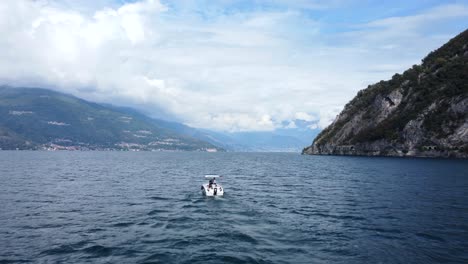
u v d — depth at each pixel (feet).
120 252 72.59
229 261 67.31
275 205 131.13
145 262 66.64
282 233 88.43
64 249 74.28
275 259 68.54
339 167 370.12
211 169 359.46
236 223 99.91
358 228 93.15
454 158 497.46
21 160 529.04
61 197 150.41
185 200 143.64
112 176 261.85
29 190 173.68
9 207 124.47
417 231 88.94
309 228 93.56
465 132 508.53
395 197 149.48
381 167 352.90
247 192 170.50
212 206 128.98
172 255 70.79
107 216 109.40
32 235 85.51
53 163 453.17
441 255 69.67
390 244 77.66
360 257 69.10
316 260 67.72
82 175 268.62
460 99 538.88
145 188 184.96
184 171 325.01
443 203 132.16
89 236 84.84
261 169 359.05
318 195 158.92
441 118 552.82
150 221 102.27
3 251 72.49
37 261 66.69
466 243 77.92
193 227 94.94
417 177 241.76
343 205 130.41
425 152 551.18
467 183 201.36
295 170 339.77
